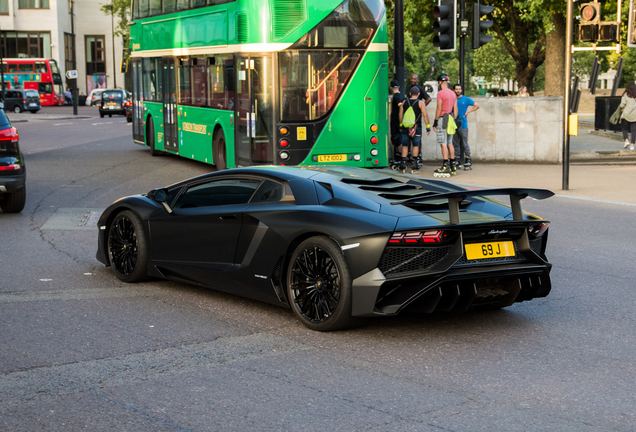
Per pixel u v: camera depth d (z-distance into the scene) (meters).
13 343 5.16
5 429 3.72
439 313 6.00
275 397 4.18
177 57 17.86
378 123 14.75
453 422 3.83
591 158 18.61
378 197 5.49
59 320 5.75
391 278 5.07
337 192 5.57
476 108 16.75
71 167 17.89
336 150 14.51
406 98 16.30
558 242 9.20
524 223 5.42
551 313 6.07
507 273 5.31
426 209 5.50
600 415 3.95
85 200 12.73
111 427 3.75
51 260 8.07
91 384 4.37
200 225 6.32
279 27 13.98
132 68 21.98
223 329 5.53
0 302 6.29
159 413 3.94
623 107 19.08
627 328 5.65
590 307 6.27
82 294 6.60
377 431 3.71
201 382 4.41
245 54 14.15
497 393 4.27
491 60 62.16
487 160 18.75
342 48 14.34
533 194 5.49
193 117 17.06
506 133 18.58
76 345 5.12
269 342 5.21
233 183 6.29
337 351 5.02
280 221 5.64
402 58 17.03
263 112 14.11
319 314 5.45
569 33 13.41
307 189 5.72
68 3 87.00
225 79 15.12
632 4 13.44
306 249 5.45
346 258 5.19
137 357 4.87
